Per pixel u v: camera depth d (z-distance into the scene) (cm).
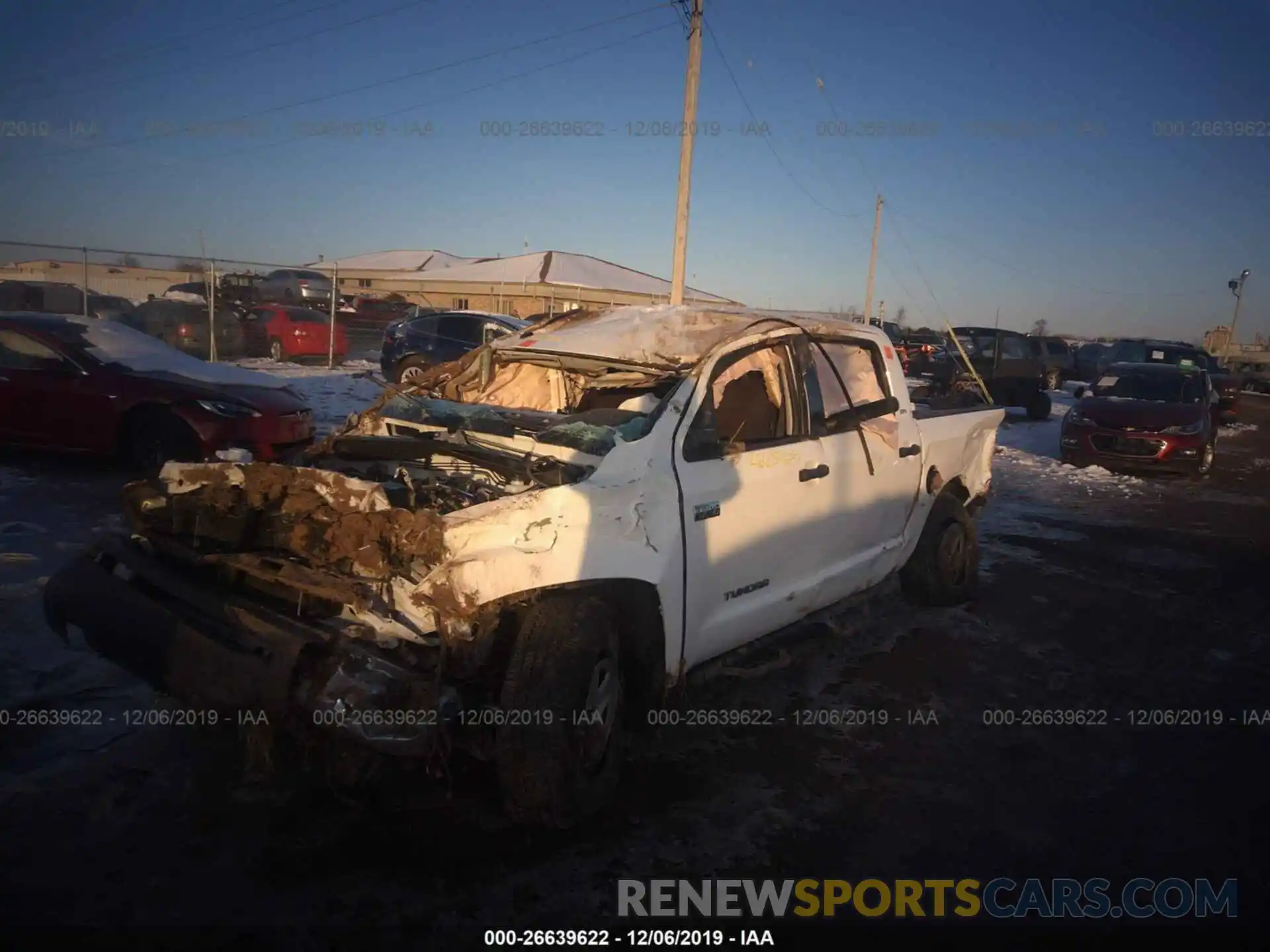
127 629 344
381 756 330
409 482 365
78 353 863
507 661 335
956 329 2142
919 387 1123
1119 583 745
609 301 3231
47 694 423
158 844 323
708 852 341
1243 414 2822
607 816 361
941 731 455
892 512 558
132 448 854
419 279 3453
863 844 352
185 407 836
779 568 454
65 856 314
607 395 512
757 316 502
